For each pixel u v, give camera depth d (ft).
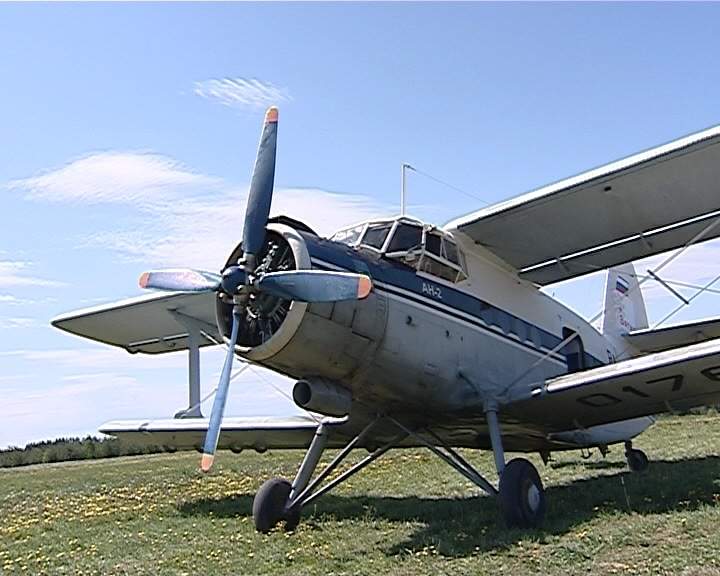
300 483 24.47
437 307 24.09
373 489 34.71
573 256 28.07
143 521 27.55
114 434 34.32
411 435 24.75
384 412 25.03
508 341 27.04
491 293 27.14
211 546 21.57
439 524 22.98
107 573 18.85
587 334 33.37
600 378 22.91
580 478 34.50
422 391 23.73
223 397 20.24
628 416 26.96
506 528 21.09
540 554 17.71
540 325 29.43
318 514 26.50
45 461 109.81
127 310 31.78
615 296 38.81
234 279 20.42
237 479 41.70
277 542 21.61
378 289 22.07
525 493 21.26
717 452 41.42
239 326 20.98
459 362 24.52
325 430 25.70
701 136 21.66
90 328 34.22
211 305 31.19
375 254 23.07
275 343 20.01
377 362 22.04
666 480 29.66
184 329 33.99
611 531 19.30
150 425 32.91
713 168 22.89
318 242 21.27
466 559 17.97
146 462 69.51
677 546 17.17
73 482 45.01
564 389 23.52
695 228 26.35
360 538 21.65
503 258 27.96
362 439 27.40
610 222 26.03
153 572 18.62
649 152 22.65
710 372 22.31
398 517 25.35
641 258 28.48
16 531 26.66
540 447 33.55
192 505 31.30
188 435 33.17
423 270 24.17
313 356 20.83
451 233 26.43
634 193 24.38
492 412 24.50
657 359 22.20
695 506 22.24
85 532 25.76
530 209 25.13
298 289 19.72
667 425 64.85
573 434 32.40
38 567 20.24
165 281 21.98
